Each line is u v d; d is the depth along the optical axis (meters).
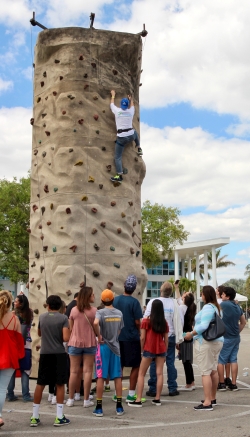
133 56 11.48
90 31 11.05
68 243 10.17
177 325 8.22
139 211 11.56
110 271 10.40
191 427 5.98
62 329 6.38
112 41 11.20
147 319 7.43
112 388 9.01
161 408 7.23
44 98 11.17
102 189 10.64
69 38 10.94
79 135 10.57
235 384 8.71
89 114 10.71
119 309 7.68
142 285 11.02
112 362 6.92
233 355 8.72
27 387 7.90
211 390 7.29
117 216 10.70
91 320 7.32
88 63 10.87
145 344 7.38
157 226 41.38
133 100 11.59
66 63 10.84
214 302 7.32
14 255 38.31
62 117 10.67
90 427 6.09
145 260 42.22
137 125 11.72
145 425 6.15
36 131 11.34
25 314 7.86
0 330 6.14
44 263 10.54
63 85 10.77
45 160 10.93
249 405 7.36
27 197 38.38
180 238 43.06
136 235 11.24
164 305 8.26
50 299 6.55
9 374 6.13
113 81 11.13
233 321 8.71
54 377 6.31
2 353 6.04
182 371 11.59
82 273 10.10
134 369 7.69
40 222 10.84
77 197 10.35
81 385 8.29
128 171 11.05
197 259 49.62
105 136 10.83
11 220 38.12
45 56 11.23
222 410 7.01
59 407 6.24
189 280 48.12
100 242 10.41
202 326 7.04
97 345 6.95
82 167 10.48
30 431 5.93
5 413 7.04
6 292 6.32
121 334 7.62
